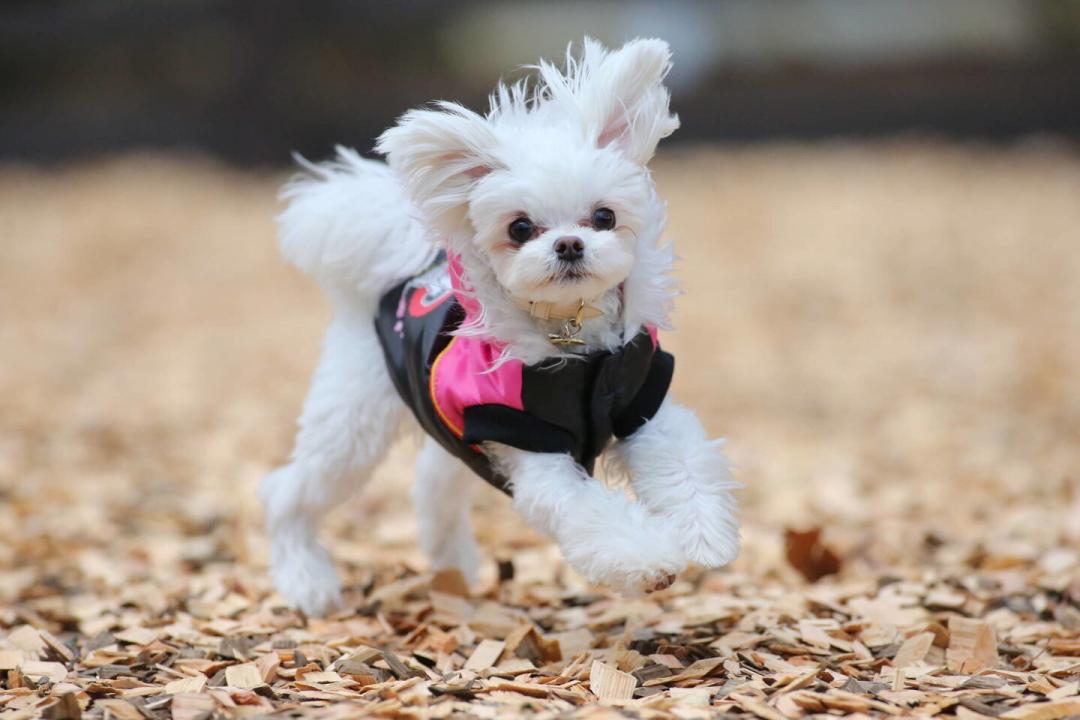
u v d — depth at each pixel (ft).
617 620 18.97
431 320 17.08
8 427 35.60
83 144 85.10
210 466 31.83
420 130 15.34
